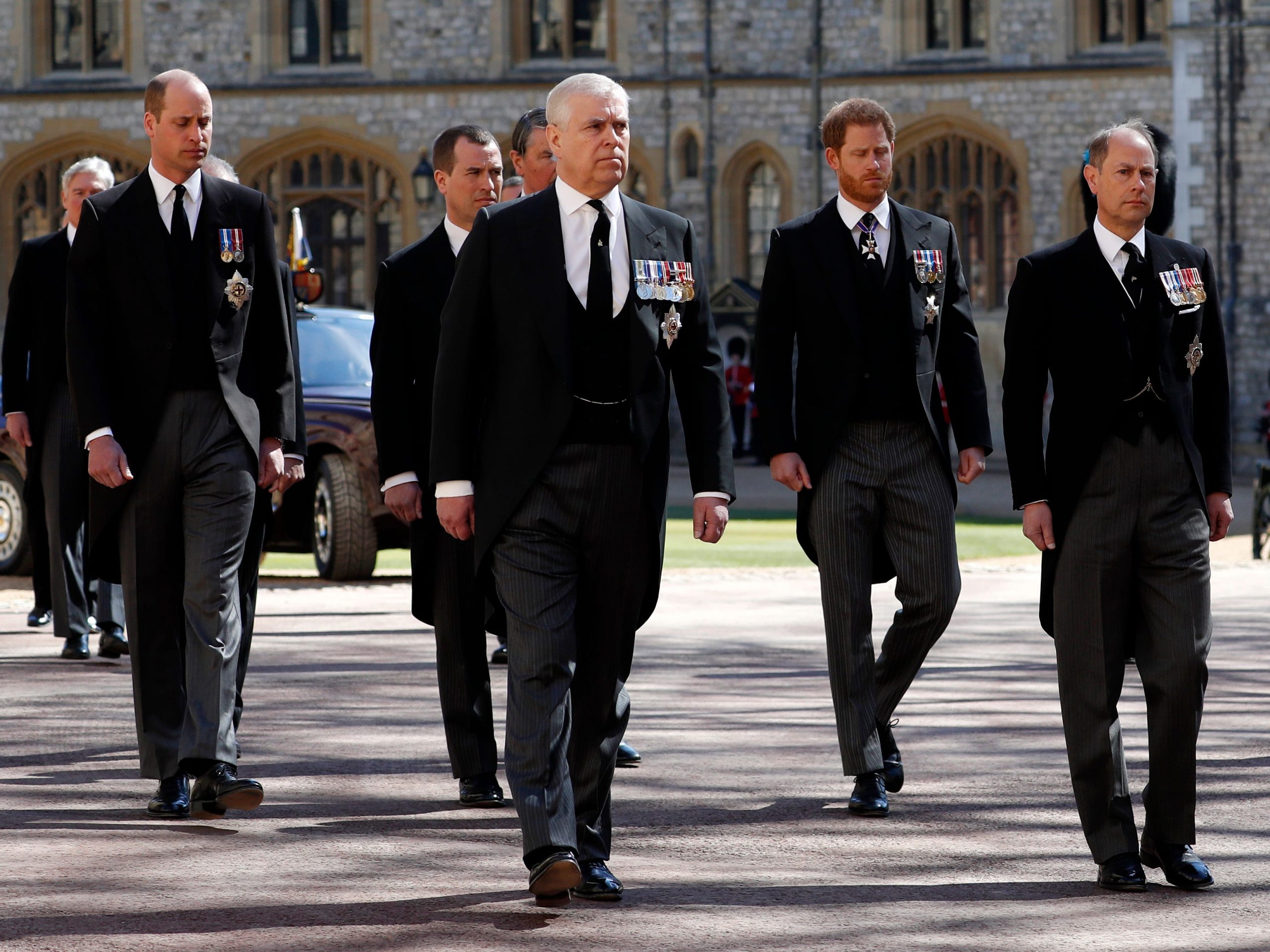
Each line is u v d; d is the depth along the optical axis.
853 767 8.53
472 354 7.07
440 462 7.08
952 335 8.95
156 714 8.51
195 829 8.24
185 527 8.43
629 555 6.98
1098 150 7.42
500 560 6.94
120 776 9.39
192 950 6.29
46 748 10.13
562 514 6.91
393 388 8.80
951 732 10.74
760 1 49.00
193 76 8.48
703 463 7.12
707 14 49.22
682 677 12.86
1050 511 7.49
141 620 8.47
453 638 8.78
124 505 8.41
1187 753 7.28
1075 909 6.93
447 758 9.96
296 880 7.32
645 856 7.79
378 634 15.06
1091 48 47.47
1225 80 45.19
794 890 7.21
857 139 8.62
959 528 27.08
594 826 7.10
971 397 8.84
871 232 8.72
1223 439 7.50
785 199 49.25
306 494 20.05
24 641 14.70
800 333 8.77
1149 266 7.38
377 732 10.67
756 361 8.87
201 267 8.43
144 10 51.03
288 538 20.28
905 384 8.65
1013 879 7.39
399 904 6.95
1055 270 7.45
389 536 19.66
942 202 48.84
